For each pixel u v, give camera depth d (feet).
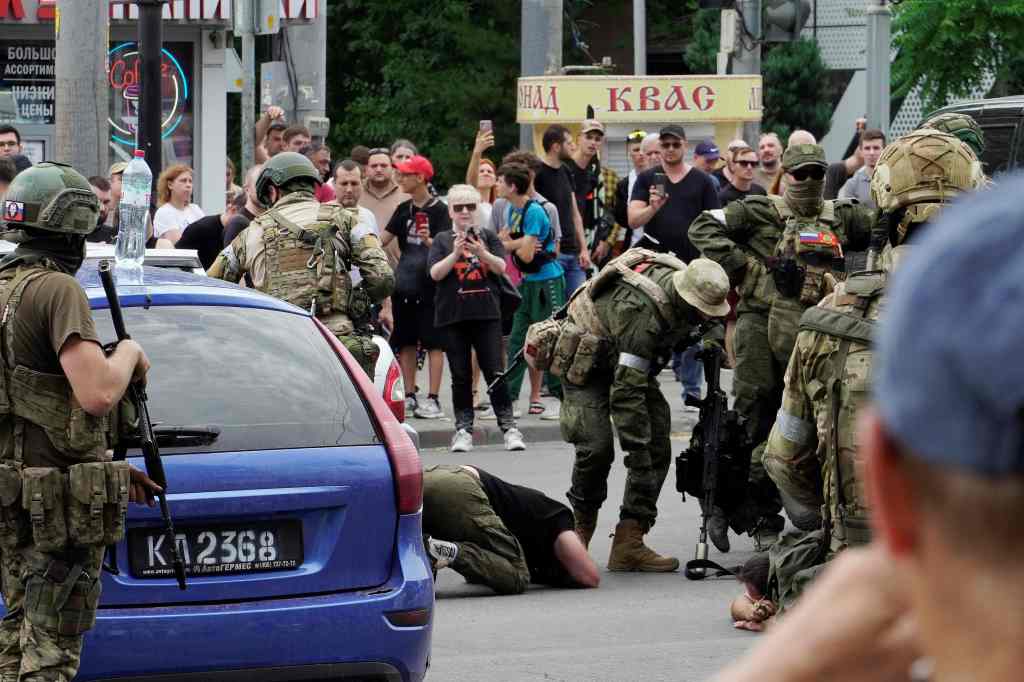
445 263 72.64
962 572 4.86
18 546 27.17
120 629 29.22
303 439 31.17
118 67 111.75
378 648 30.66
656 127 115.44
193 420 30.71
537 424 78.28
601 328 49.70
